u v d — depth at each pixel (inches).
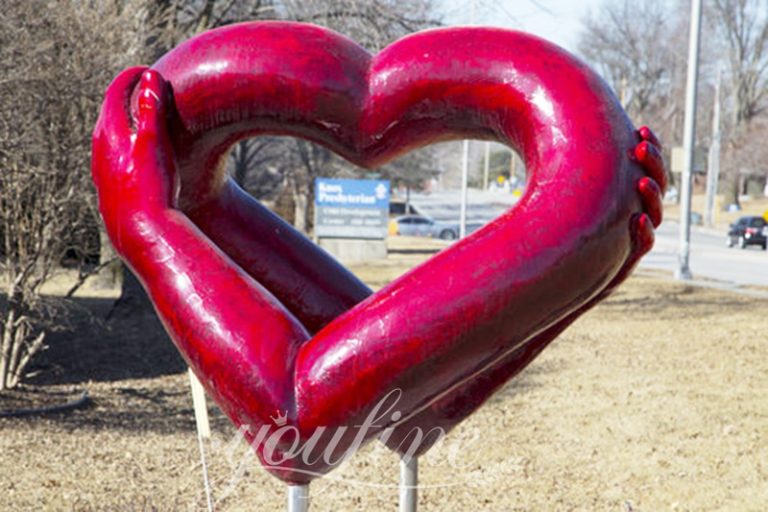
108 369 409.4
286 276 129.3
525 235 102.7
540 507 238.7
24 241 323.3
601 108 106.7
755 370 390.0
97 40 319.9
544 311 105.1
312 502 241.9
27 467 256.2
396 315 101.3
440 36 110.7
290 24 113.6
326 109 110.9
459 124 113.0
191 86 111.7
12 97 301.0
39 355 431.2
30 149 308.0
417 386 103.7
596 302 120.1
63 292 602.9
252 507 231.9
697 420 312.0
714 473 260.8
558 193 103.7
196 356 105.4
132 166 109.7
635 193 107.1
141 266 108.7
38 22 301.9
